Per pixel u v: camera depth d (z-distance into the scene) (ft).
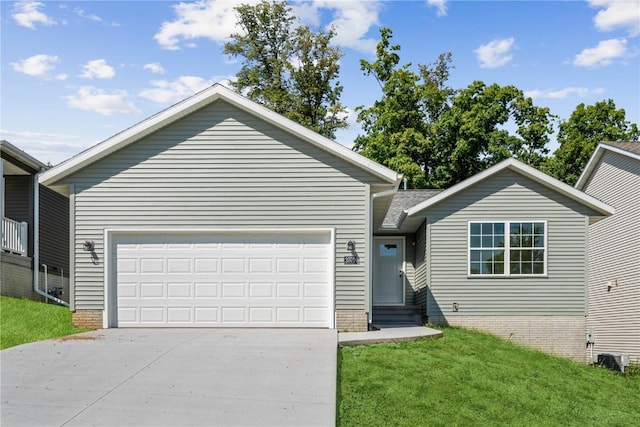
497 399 35.24
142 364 36.17
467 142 112.16
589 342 60.70
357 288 49.62
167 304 49.75
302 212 49.88
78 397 30.32
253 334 46.21
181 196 50.03
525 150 119.65
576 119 120.67
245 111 50.29
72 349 40.04
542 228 60.70
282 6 131.44
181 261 49.98
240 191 50.01
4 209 69.10
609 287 75.92
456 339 50.67
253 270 49.85
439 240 60.95
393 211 73.00
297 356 38.37
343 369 36.91
